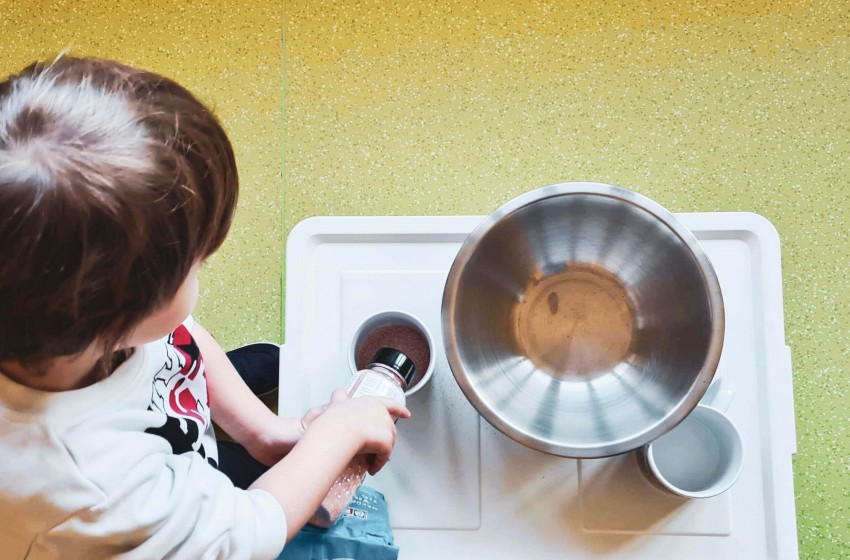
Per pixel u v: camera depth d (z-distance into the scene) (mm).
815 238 939
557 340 793
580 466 737
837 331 917
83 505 464
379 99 999
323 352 771
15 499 457
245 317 965
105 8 1046
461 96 992
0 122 383
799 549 884
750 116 967
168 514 497
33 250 370
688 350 666
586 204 691
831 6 980
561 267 799
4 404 445
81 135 377
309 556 669
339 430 606
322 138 995
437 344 765
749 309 761
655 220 661
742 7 988
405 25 1010
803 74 970
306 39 1018
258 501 551
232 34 1027
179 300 464
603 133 975
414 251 784
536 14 1002
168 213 395
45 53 1017
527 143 979
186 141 411
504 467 740
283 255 976
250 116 1007
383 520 706
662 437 715
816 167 952
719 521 723
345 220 785
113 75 413
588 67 989
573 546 726
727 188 955
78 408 477
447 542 730
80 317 399
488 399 658
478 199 971
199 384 675
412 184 979
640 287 763
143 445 522
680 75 980
